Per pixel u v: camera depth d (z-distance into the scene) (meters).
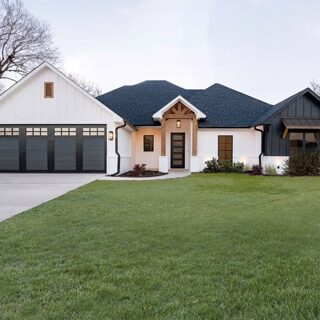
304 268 3.94
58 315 2.87
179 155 23.42
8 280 3.62
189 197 9.71
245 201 9.02
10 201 9.25
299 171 18.20
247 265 4.06
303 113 19.12
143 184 13.38
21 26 32.66
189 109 20.28
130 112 24.05
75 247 4.82
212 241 5.09
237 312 2.93
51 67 18.84
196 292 3.31
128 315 2.86
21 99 19.19
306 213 7.31
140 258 4.32
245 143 21.36
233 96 24.09
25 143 19.25
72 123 18.97
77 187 12.51
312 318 2.82
